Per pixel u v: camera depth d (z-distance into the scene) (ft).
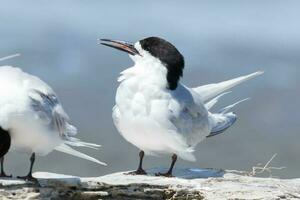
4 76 26.86
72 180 28.07
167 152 30.91
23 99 26.32
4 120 26.16
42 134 26.94
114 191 28.27
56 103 27.84
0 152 26.66
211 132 33.60
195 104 30.96
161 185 28.66
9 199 26.78
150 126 29.91
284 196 28.25
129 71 30.89
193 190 28.40
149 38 31.19
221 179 30.30
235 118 34.73
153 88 30.17
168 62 30.60
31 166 27.81
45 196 27.40
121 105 30.42
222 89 33.99
